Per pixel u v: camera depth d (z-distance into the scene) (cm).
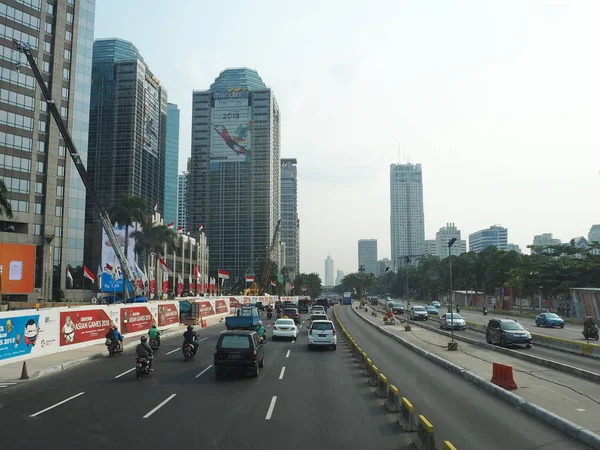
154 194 15338
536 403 1282
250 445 943
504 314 6988
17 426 1087
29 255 6456
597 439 938
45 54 8125
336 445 944
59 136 8238
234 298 7044
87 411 1231
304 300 7906
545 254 7481
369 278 15938
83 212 8600
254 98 18100
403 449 920
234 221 17762
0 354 2012
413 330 4141
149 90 14962
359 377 1794
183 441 969
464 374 1800
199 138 18175
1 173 7381
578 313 5703
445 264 12250
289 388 1560
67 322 2558
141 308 3600
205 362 2205
